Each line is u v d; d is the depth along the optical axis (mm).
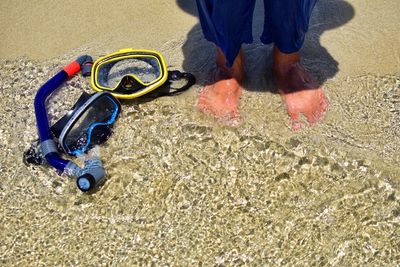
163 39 1071
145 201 847
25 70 1054
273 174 859
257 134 904
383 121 913
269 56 1013
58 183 876
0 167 912
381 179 842
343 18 1073
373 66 989
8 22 1141
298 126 904
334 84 965
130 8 1139
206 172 869
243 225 810
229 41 859
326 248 780
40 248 812
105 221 831
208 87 958
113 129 934
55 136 907
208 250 790
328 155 872
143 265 783
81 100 928
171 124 933
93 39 1089
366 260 768
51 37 1103
